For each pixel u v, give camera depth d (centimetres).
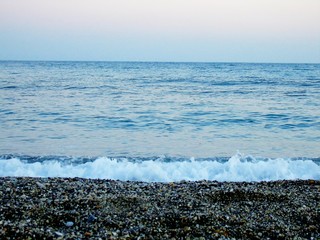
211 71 8738
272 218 725
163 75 6731
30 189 841
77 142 1512
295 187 930
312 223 706
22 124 1878
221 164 1173
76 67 11000
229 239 634
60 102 2711
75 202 771
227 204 795
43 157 1258
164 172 1102
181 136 1656
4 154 1291
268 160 1222
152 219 702
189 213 735
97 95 3209
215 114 2242
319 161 1259
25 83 4309
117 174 1098
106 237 623
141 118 2089
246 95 3291
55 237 615
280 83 4691
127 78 5691
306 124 1959
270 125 1931
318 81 5028
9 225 648
